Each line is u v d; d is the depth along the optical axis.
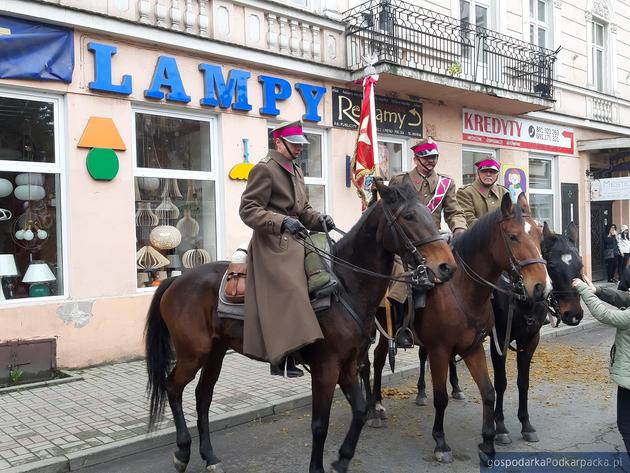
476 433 5.00
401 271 4.82
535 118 14.30
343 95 10.12
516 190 13.83
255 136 8.82
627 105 17.59
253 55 8.63
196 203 8.47
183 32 7.80
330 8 9.88
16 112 6.74
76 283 7.01
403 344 4.65
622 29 17.47
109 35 7.25
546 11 14.95
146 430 4.91
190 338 4.16
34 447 4.53
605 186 15.76
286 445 4.83
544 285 3.87
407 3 10.38
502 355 4.66
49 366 6.61
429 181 5.34
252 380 6.54
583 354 8.24
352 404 3.73
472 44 12.12
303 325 3.47
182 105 8.00
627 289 4.00
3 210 6.76
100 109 7.20
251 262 3.84
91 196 7.14
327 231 3.95
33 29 6.64
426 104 11.67
